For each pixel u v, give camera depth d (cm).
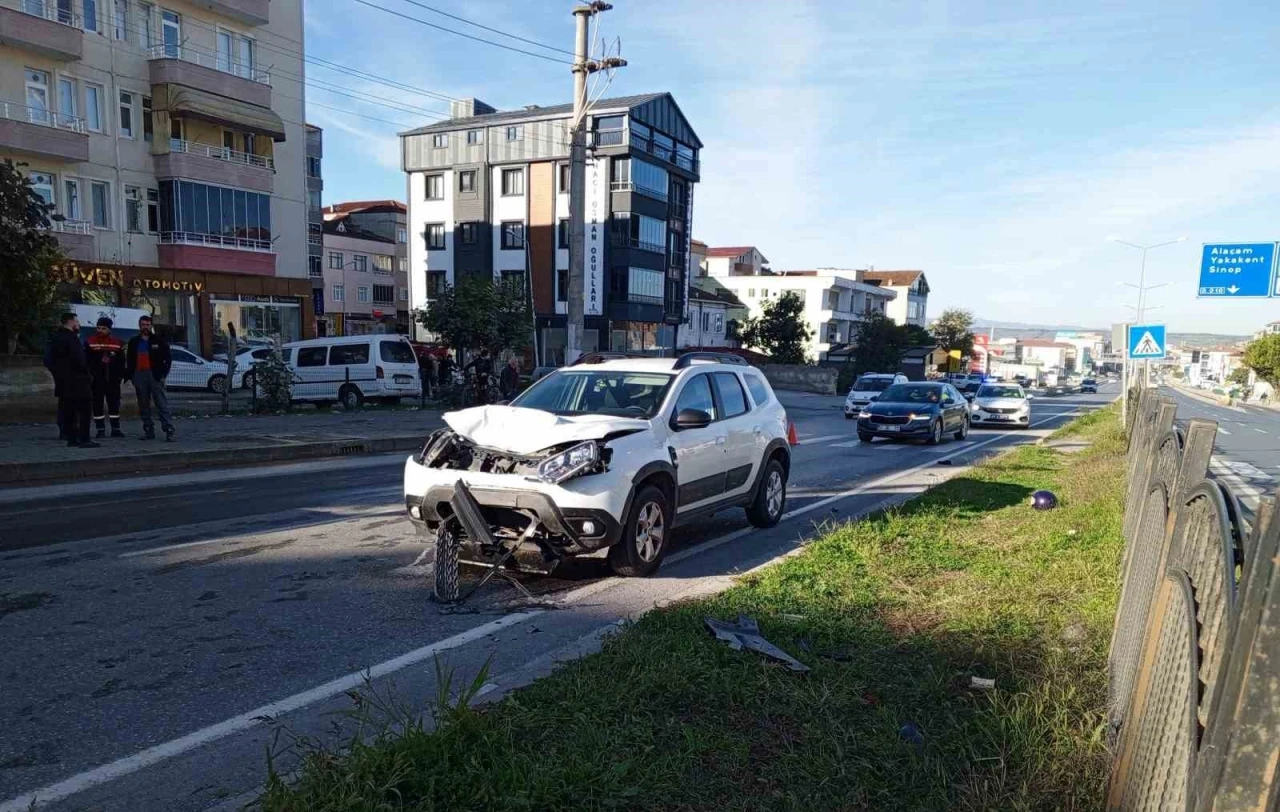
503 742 317
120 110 2934
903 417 1866
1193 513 282
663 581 617
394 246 6756
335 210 7850
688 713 361
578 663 409
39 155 2688
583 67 1895
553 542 575
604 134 4575
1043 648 448
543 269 4822
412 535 744
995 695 374
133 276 2916
